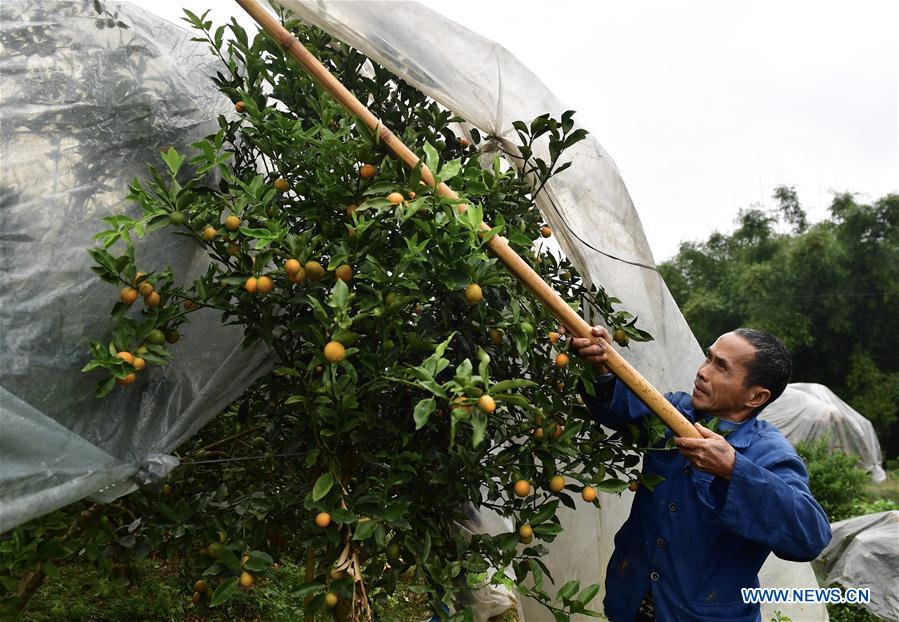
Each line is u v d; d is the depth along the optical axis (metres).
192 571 2.25
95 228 2.02
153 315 1.96
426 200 1.95
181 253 2.29
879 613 5.42
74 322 1.91
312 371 2.09
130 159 2.17
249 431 2.64
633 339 2.67
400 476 2.02
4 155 1.87
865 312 23.30
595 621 3.23
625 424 2.38
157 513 2.10
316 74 2.09
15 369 1.76
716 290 26.38
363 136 2.10
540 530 2.10
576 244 2.93
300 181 2.21
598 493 3.15
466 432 2.18
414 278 1.97
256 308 2.12
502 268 2.12
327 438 2.10
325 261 2.13
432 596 1.99
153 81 2.28
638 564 2.38
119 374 1.84
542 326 2.31
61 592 3.92
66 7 2.09
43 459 1.73
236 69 2.44
